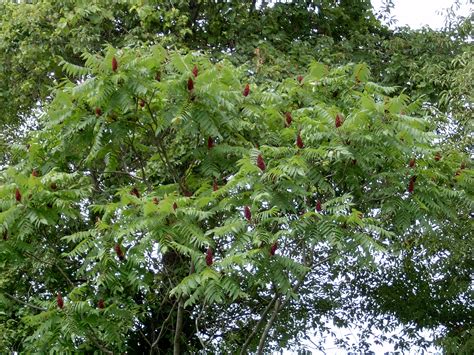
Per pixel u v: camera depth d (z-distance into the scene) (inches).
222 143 437.4
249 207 383.2
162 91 395.5
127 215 380.8
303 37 677.9
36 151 434.3
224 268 355.9
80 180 447.2
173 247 363.9
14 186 393.7
